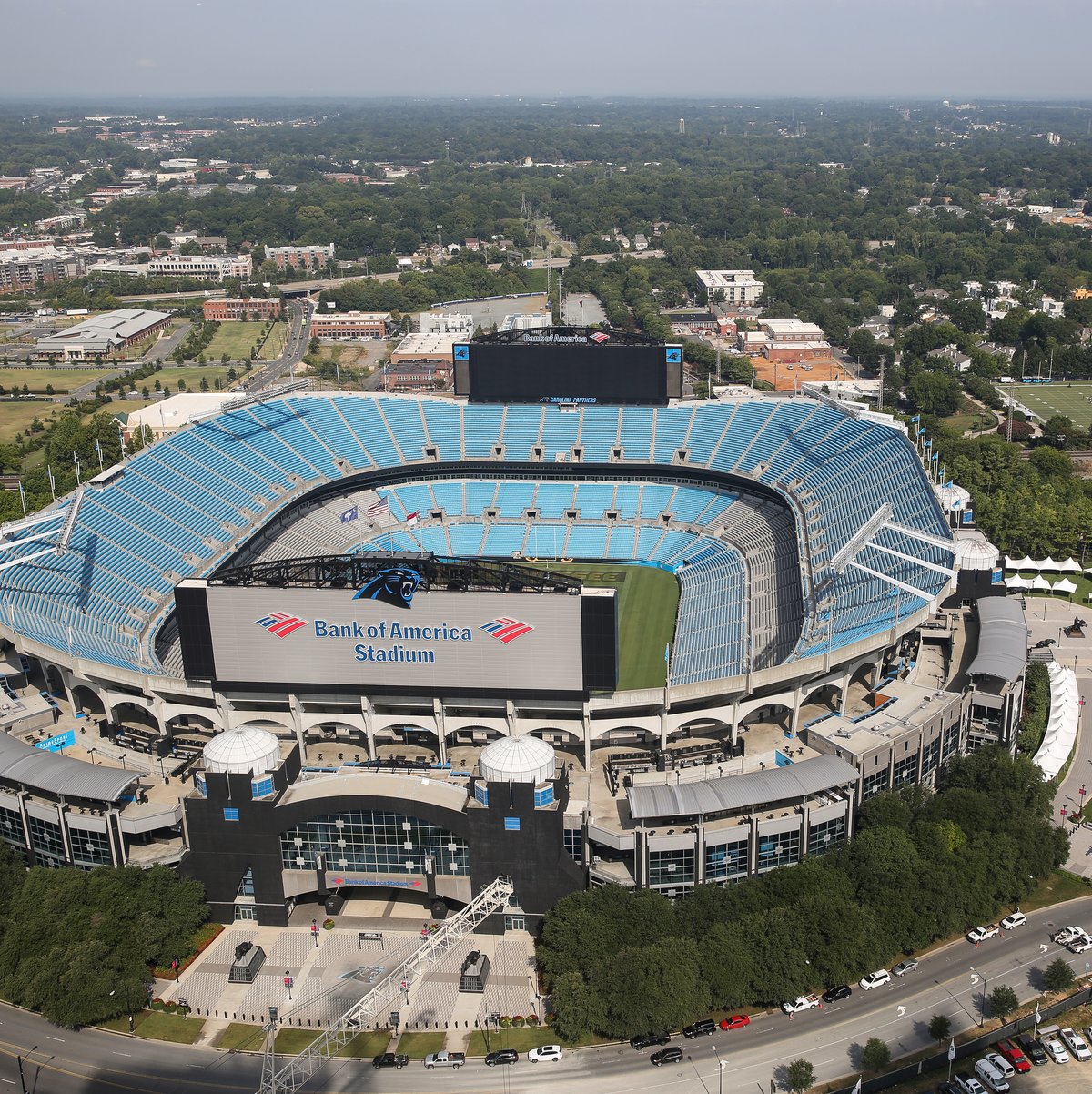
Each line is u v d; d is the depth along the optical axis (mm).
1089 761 162250
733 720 144625
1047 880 135375
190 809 129625
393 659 144250
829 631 160375
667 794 127625
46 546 188125
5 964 119875
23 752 138875
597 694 142750
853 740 139500
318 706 153250
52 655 153125
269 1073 108250
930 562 162875
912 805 138125
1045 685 175875
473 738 152875
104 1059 111375
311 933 130125
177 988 121625
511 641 141125
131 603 182750
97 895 124062
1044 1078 105875
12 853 133750
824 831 131875
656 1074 107938
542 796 126125
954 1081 104938
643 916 119688
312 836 131250
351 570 144875
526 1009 116750
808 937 117125
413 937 128750
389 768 141500
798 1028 113188
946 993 117062
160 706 151250
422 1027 114688
